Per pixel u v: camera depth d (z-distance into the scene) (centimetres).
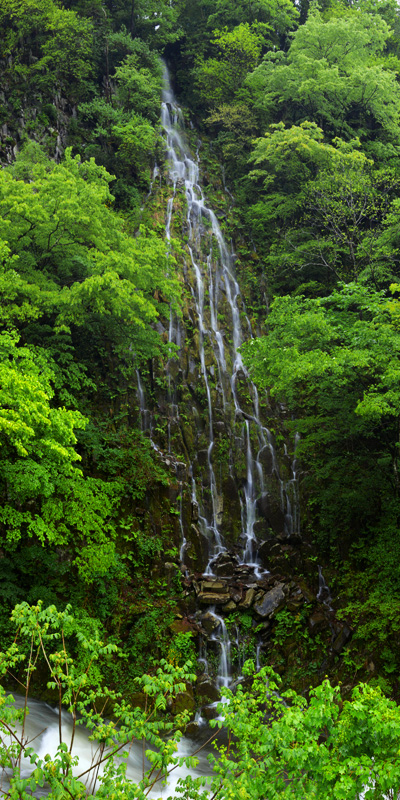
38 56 3081
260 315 2906
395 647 1672
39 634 698
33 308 1745
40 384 1401
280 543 2230
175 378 2467
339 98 3359
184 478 2181
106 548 1650
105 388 2295
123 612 1752
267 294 2973
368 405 1505
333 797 614
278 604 1900
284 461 2475
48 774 611
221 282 2900
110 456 1989
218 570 2058
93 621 1581
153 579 1883
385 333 1612
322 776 645
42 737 1252
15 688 1468
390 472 2167
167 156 3338
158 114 3572
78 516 1575
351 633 1808
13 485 1407
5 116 2770
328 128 3516
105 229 2006
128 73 3234
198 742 1483
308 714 664
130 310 1886
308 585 2102
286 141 2830
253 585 1967
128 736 655
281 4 4109
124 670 1648
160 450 2277
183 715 707
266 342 1819
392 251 2525
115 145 3234
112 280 1766
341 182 2606
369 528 2045
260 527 2309
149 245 2142
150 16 3844
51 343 2033
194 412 2433
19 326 1955
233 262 3047
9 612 1523
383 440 2131
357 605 1822
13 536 1414
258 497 2377
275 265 2950
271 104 3522
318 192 2669
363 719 670
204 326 2711
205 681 1675
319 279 2964
